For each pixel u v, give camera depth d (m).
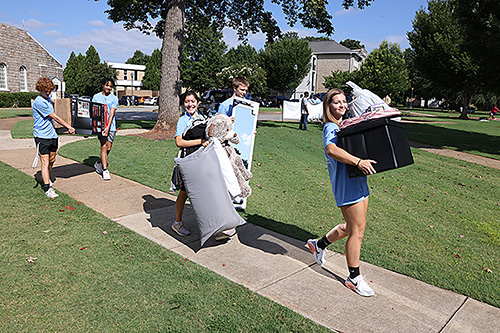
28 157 8.31
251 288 3.21
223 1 16.83
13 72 37.22
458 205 6.50
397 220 5.45
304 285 3.30
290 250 4.08
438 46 33.00
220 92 20.52
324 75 59.25
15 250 3.71
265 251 4.01
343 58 57.84
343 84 50.72
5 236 4.03
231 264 3.66
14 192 5.55
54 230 4.26
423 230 5.05
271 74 50.00
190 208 5.36
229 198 3.78
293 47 49.09
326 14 15.13
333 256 3.99
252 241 4.29
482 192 7.61
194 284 3.22
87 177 6.79
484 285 3.48
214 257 3.81
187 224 4.71
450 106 58.19
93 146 9.95
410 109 55.38
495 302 3.18
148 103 52.41
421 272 3.70
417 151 12.63
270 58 49.69
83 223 4.52
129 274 3.34
